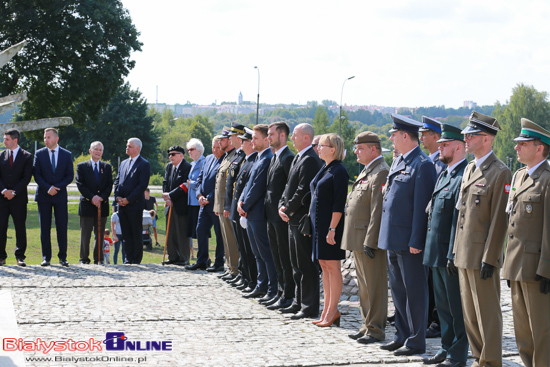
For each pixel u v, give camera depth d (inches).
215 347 234.1
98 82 1268.5
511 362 220.7
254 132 336.8
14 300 314.8
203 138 4576.8
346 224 260.5
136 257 459.2
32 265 429.4
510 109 3823.8
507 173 197.9
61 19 1189.1
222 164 403.2
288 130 320.2
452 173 218.2
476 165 206.1
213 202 430.0
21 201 423.8
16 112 1418.6
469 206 202.2
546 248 183.5
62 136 2588.6
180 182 461.7
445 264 214.1
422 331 231.0
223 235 399.5
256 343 242.2
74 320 274.4
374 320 252.5
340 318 296.0
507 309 313.9
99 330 256.8
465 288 206.2
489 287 201.2
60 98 1277.1
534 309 190.9
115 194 460.1
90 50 1224.8
